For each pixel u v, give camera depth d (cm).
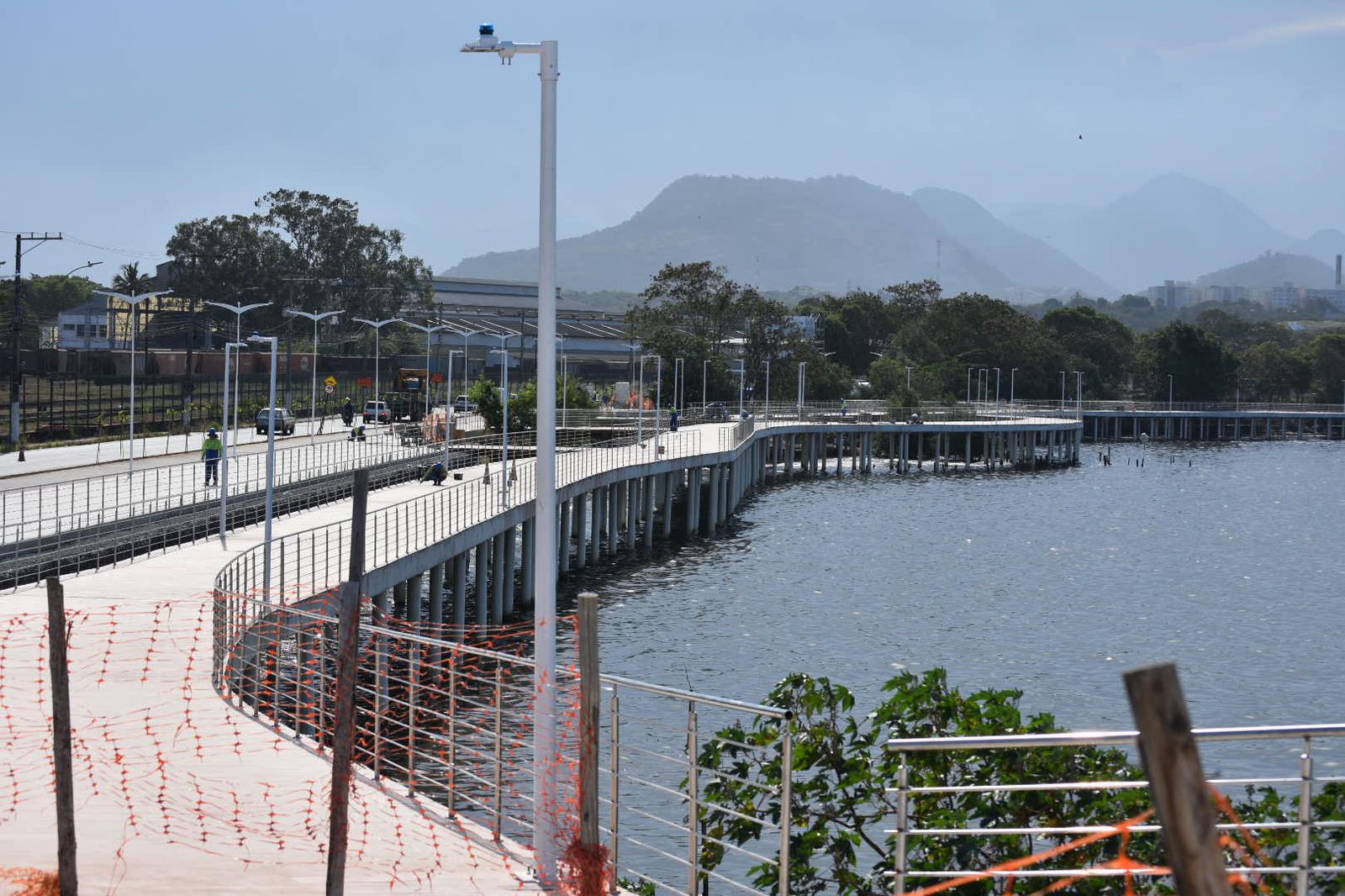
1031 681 4153
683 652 4416
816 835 1257
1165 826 582
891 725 1402
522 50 1346
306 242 15862
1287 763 3161
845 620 5088
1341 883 1020
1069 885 1110
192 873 1229
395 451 8075
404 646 3788
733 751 1401
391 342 14888
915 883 1186
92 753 1684
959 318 18125
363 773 1633
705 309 14788
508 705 3197
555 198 1348
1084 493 11094
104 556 4075
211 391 11219
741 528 8188
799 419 12281
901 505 9712
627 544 7050
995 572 6538
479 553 4831
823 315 18450
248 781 1563
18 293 7500
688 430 10306
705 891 1351
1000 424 13350
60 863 1100
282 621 2639
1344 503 10850
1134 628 5141
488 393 9456
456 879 1222
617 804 1196
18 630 2623
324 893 1169
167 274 15925
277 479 6184
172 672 2219
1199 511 9894
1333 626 5284
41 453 7338
